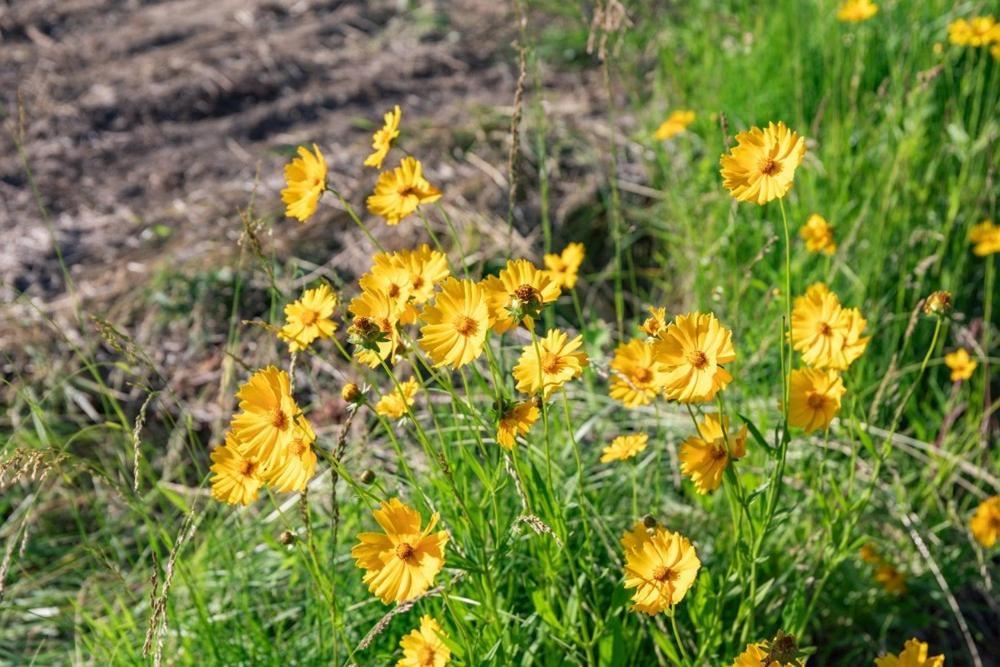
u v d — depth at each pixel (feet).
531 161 7.68
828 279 5.74
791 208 6.40
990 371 6.00
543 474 4.85
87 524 5.74
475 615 4.50
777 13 7.80
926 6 7.36
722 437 4.33
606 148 7.86
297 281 6.81
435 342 4.10
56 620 5.24
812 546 4.98
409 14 10.19
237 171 8.03
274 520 5.35
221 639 4.87
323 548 5.05
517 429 4.18
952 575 5.34
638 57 8.90
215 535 5.22
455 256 6.82
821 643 5.22
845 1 7.43
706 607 4.53
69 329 6.56
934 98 6.92
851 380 4.84
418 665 4.23
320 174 4.46
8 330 6.51
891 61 6.89
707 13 8.52
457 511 4.54
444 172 7.69
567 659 4.51
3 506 5.74
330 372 6.20
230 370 5.29
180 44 9.66
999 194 6.24
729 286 6.11
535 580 4.77
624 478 5.27
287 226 7.28
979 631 5.38
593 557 4.72
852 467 4.73
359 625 4.83
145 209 7.68
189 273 6.84
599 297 6.89
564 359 4.25
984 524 5.06
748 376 5.72
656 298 6.89
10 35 9.89
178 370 6.39
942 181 6.54
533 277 4.22
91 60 9.43
